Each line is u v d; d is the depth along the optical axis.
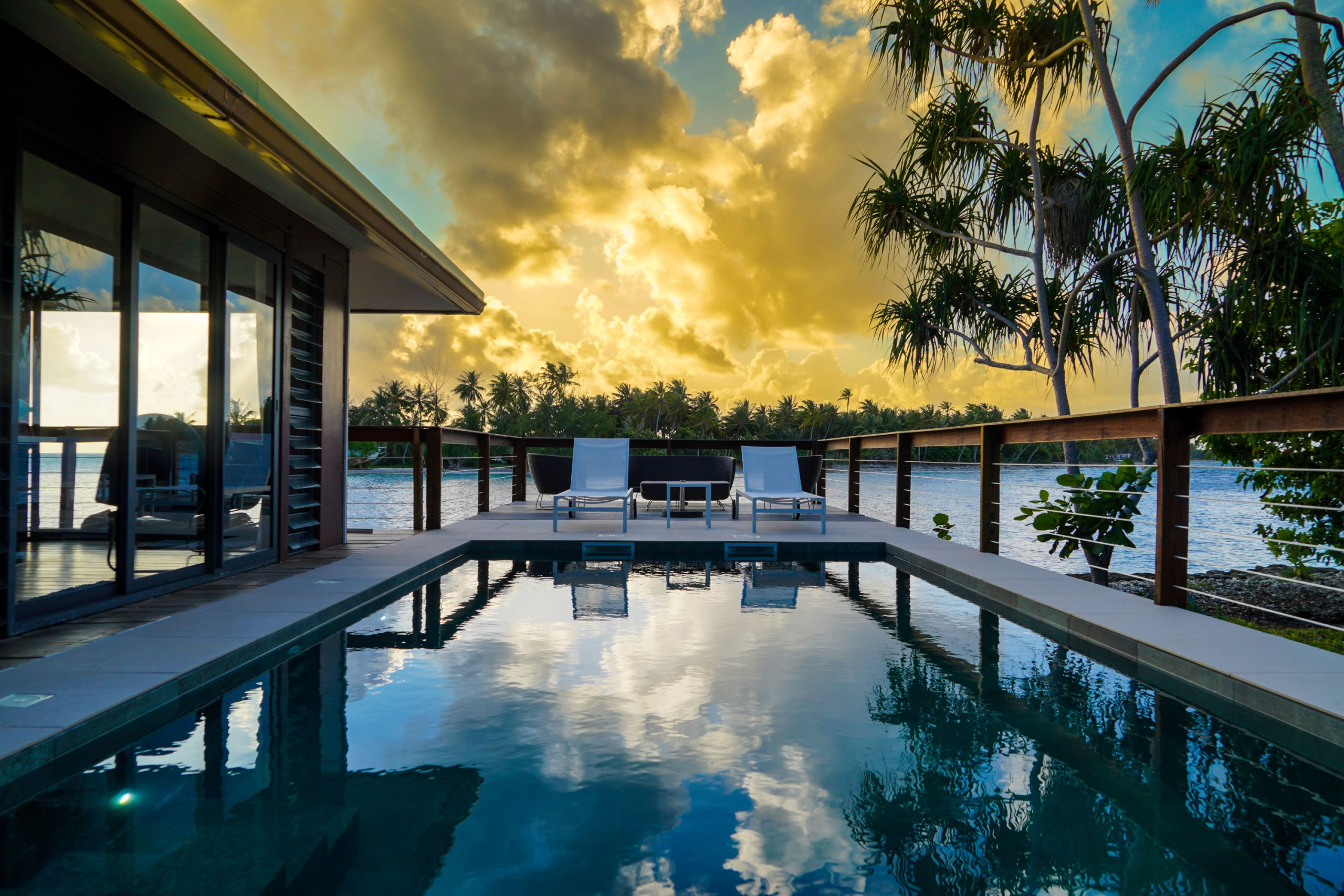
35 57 2.85
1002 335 7.55
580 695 2.41
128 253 3.38
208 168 3.94
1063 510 5.27
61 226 3.07
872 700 2.39
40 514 3.01
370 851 1.45
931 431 6.36
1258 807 1.69
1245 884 1.37
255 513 4.54
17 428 2.81
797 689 2.49
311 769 1.84
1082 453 12.29
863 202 7.43
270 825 1.56
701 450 10.16
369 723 2.16
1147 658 2.80
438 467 6.53
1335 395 2.57
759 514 8.31
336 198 4.07
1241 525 12.35
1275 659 2.59
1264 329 5.11
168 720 2.19
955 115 6.77
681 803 1.67
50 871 1.38
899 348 7.70
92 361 3.25
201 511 4.02
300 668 2.71
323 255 5.38
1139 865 1.44
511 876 1.37
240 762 1.89
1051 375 6.68
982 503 5.27
